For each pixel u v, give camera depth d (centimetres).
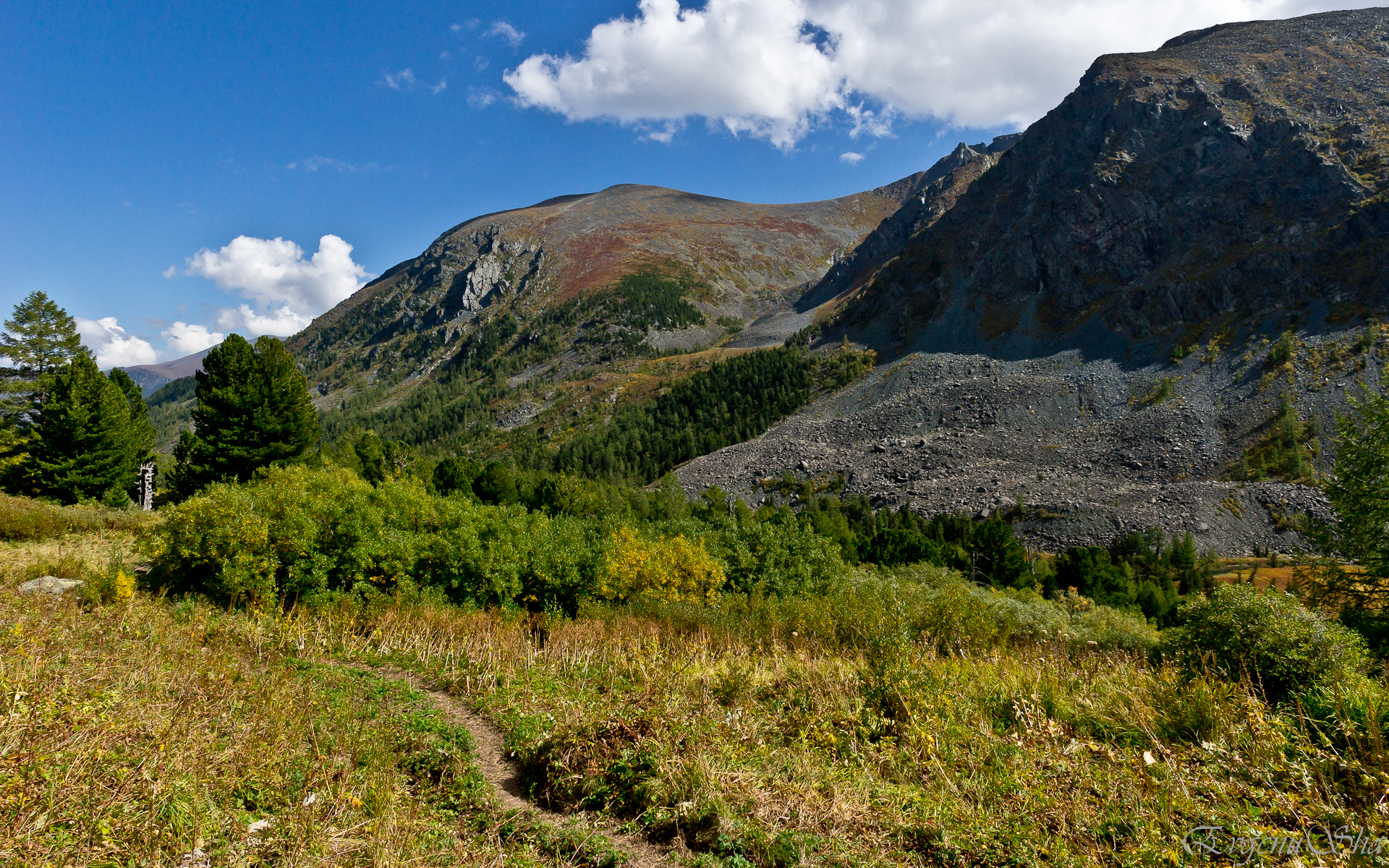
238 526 2034
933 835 643
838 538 5312
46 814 514
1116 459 8194
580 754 819
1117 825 640
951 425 10050
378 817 637
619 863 626
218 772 690
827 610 1661
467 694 1248
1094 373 10331
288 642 1545
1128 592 4522
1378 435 2091
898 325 14538
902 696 984
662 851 655
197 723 800
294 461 4350
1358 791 636
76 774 586
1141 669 1134
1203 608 1098
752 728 933
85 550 2800
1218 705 849
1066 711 956
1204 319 10469
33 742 628
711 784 720
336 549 2147
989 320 13200
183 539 2022
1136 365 10231
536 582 2278
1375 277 9194
